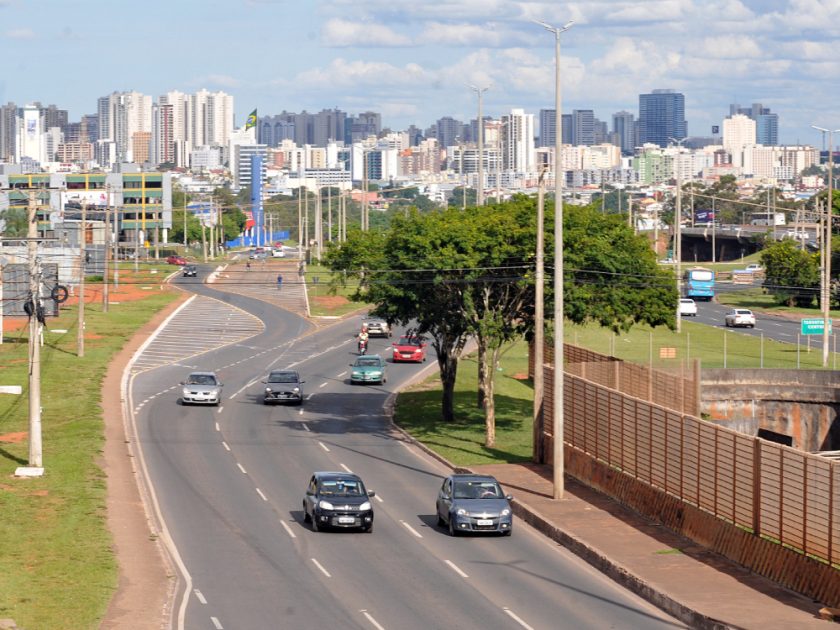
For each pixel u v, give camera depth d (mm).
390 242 96625
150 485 77250
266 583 54188
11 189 84375
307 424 102750
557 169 72562
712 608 48906
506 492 75250
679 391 92250
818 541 52250
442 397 114875
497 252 90375
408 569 57031
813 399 117688
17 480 75875
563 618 48625
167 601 50875
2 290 146500
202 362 141125
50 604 49719
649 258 102438
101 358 137250
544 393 86688
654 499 68000
